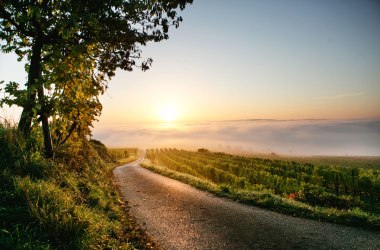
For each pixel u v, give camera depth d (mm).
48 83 7883
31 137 8266
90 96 9445
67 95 8711
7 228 4426
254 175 31891
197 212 10172
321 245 6586
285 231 7637
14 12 8133
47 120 8625
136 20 8742
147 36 8805
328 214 8867
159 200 12773
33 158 7363
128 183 19484
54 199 5715
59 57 8242
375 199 24203
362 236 7109
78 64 8469
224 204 11328
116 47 9234
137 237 7258
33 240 4359
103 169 20031
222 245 6848
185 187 16547
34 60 8516
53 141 10398
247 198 11781
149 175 24797
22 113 7766
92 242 5289
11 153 7004
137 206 11539
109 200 10242
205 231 7938
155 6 8422
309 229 7758
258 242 6922
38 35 8305
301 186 25188
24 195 5383
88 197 8555
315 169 33656
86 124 10273
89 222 5711
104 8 7797
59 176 7977
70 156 10898
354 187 24922
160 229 8289
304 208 9656
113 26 8250
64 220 5117
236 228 8062
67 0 7492
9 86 7484
